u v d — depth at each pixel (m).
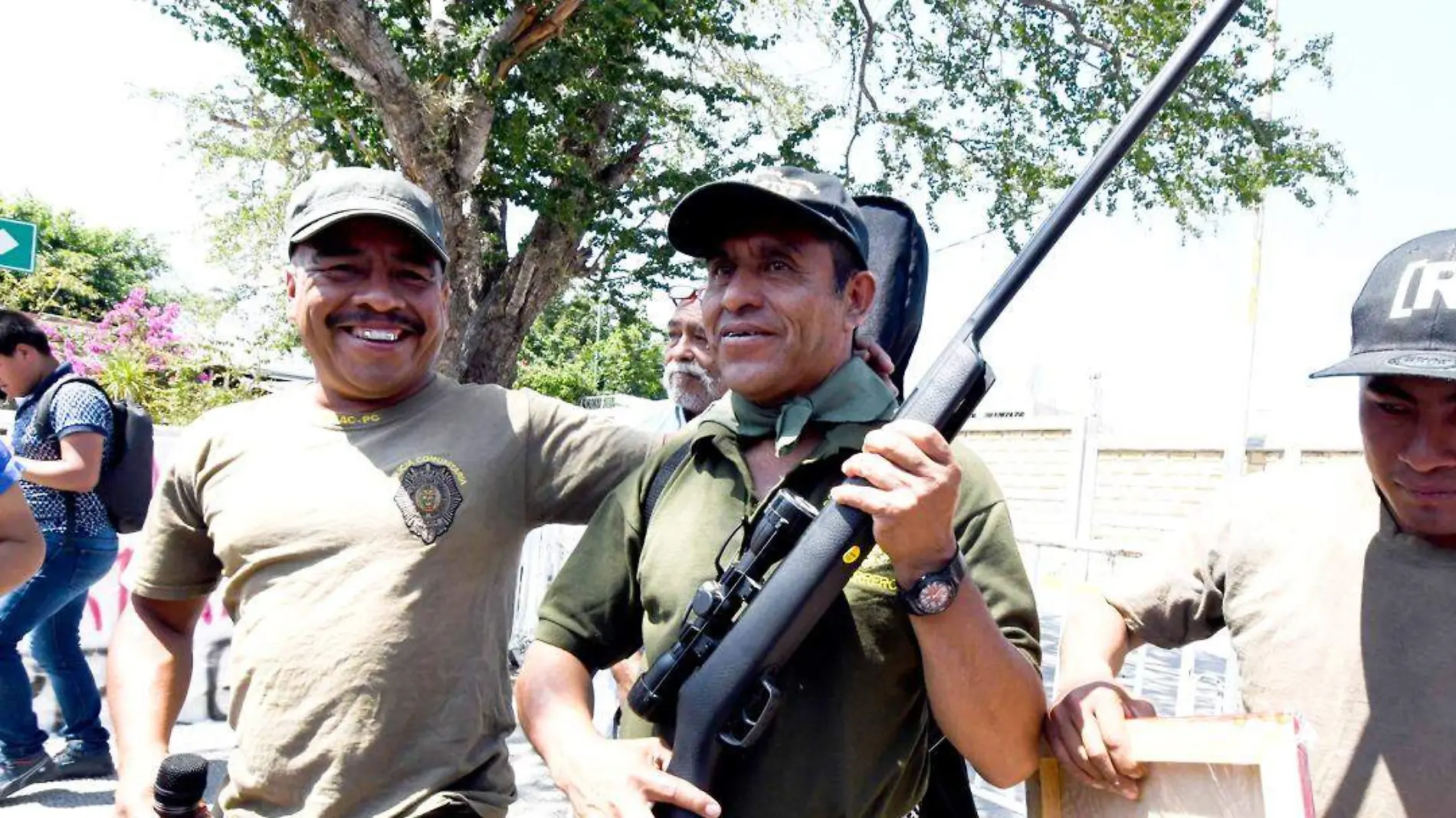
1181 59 1.50
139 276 44.94
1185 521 1.84
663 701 1.54
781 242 1.61
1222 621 1.78
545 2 9.31
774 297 1.61
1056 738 1.51
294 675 2.02
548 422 2.26
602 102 10.06
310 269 2.15
